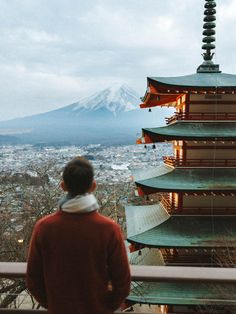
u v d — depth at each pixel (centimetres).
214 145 1956
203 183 1867
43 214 2727
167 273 376
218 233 1809
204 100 2003
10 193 3397
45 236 314
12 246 2422
